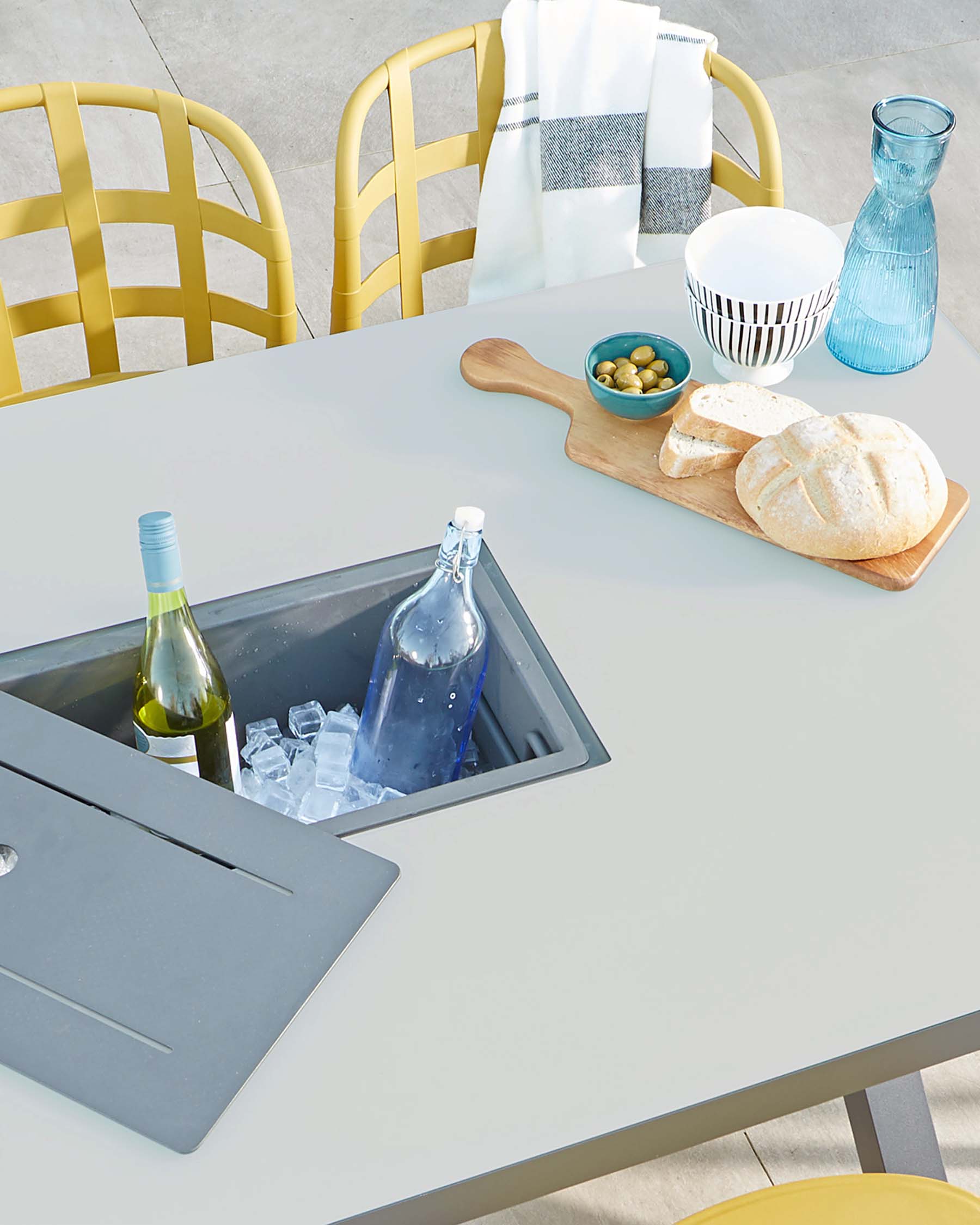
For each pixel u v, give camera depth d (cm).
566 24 157
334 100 324
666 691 105
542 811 97
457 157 167
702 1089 82
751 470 114
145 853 92
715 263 134
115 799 96
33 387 249
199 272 161
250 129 316
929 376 133
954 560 115
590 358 125
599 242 169
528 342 135
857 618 111
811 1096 86
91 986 85
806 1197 108
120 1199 77
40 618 110
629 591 112
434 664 104
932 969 88
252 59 337
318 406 129
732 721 103
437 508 120
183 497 120
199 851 93
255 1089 81
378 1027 84
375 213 293
